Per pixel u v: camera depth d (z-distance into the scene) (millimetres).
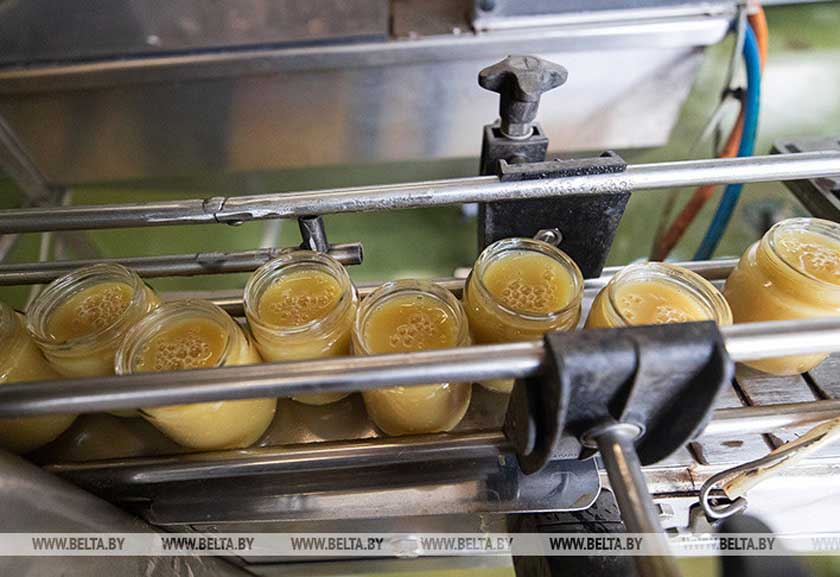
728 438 526
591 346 324
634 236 1719
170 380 337
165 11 1180
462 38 1253
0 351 468
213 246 1729
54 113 1325
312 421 525
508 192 503
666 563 306
